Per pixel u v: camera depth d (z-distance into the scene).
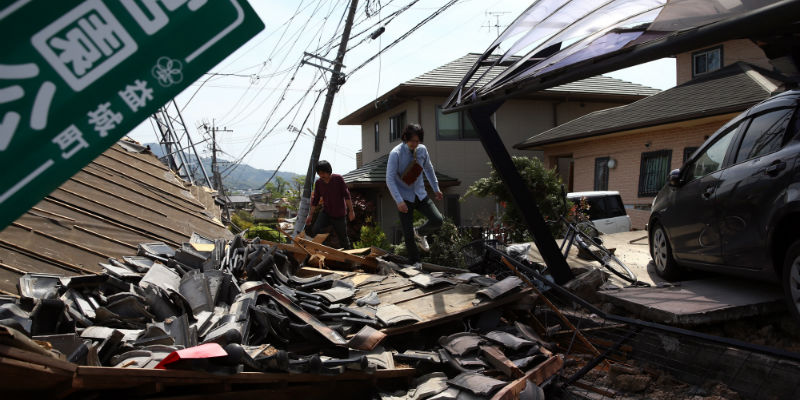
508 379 3.38
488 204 18.33
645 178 13.81
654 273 5.85
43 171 1.08
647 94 19.75
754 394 3.20
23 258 4.15
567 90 19.03
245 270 4.77
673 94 14.12
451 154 18.11
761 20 2.11
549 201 9.77
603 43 3.70
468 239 7.15
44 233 4.69
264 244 5.86
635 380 3.59
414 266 5.82
